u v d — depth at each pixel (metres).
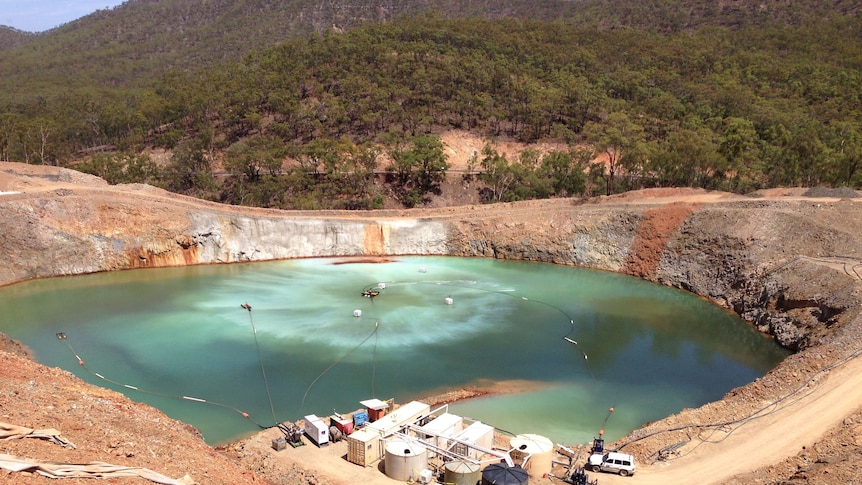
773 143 146.88
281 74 189.62
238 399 55.34
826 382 52.00
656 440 47.19
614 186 134.00
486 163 150.00
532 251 110.31
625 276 101.88
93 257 97.06
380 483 39.91
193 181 144.75
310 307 80.06
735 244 91.06
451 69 182.62
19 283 90.81
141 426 34.81
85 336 69.38
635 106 177.50
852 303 65.00
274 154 148.25
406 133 164.00
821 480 35.69
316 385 58.31
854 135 138.88
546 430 51.31
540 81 187.62
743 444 45.31
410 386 58.72
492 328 74.81
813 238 85.44
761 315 78.25
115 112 190.75
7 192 97.06
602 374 63.19
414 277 96.75
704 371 64.50
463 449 41.91
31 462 23.12
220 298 83.69
